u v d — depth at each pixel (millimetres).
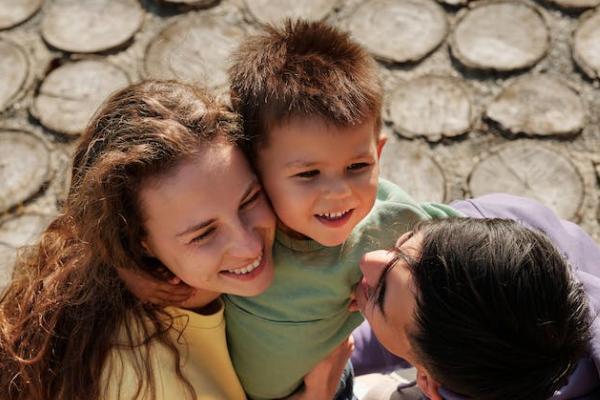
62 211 1378
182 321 1251
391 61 2561
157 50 2600
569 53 2527
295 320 1294
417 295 1038
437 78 2516
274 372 1388
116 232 1144
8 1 2758
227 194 1107
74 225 1257
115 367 1197
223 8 2711
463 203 1520
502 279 974
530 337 969
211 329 1293
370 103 1145
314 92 1108
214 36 2627
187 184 1084
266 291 1291
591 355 1145
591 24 2572
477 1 2678
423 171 2318
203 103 1131
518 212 1486
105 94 2510
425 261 1048
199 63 2547
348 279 1261
